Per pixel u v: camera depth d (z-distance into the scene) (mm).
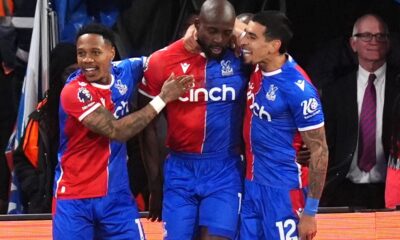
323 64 21547
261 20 15188
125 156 16062
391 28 22125
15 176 19969
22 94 20797
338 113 20609
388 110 20531
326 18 22125
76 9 21109
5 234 17969
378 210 19266
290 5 22094
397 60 20828
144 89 16094
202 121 15758
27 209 20047
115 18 21250
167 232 16047
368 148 20531
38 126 19766
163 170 16594
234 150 15984
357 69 20953
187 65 15695
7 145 21469
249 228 15859
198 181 15875
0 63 21828
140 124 15406
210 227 15695
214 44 15320
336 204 20672
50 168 19688
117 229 15938
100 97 15594
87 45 15352
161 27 21375
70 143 15727
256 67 15570
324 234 18141
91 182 15734
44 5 20750
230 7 15289
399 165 19797
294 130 15547
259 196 15727
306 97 15211
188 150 15938
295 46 22281
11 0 21703
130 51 21250
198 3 20484
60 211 15820
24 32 21891
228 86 15719
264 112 15438
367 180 20609
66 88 15516
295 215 15680
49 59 20656
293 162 15648
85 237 15844
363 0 22062
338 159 20547
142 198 19734
